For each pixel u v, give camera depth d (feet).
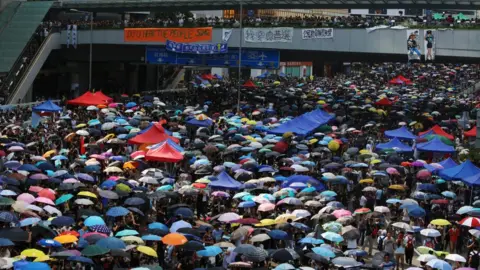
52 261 97.66
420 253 113.39
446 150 196.34
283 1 346.54
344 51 311.47
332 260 104.32
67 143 200.44
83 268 98.94
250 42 329.11
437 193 157.28
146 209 131.54
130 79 440.04
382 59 347.15
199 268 99.71
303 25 319.88
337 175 164.04
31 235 105.60
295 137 214.48
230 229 125.29
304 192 140.36
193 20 344.90
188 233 111.65
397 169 171.83
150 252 100.94
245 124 233.96
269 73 570.05
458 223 132.16
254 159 177.78
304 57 356.59
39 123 227.40
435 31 293.64
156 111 255.29
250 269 98.32
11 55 357.00
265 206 127.44
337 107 303.48
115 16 435.53
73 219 117.39
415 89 448.24
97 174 157.69
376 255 112.16
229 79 515.50
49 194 128.88
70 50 377.09
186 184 150.82
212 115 269.85
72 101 264.11
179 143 201.57
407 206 138.00
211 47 335.06
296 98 328.08
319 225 120.16
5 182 135.54
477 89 469.57
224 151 186.60
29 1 379.35
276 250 104.22
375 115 279.28
